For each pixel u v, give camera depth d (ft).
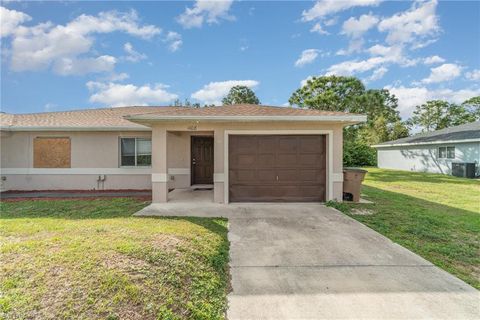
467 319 8.55
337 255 13.65
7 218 19.42
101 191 34.88
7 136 34.91
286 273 11.72
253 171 26.66
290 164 26.66
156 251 11.58
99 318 7.54
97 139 35.83
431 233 16.97
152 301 8.58
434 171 63.82
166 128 26.21
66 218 19.54
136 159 36.35
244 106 31.48
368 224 19.17
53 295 8.16
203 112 26.84
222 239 15.31
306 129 26.30
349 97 67.46
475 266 12.47
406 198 29.81
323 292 10.16
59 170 35.63
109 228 14.96
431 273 11.71
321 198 26.78
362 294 10.02
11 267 9.53
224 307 9.21
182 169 36.55
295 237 16.39
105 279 9.03
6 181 35.19
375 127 99.60
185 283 9.98
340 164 26.40
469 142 54.80
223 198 26.21
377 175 58.18
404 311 8.97
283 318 8.63
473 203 27.07
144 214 21.44
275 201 26.61
